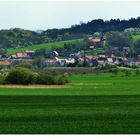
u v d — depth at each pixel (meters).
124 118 106.25
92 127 95.31
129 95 167.12
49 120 104.38
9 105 133.38
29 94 171.88
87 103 138.62
